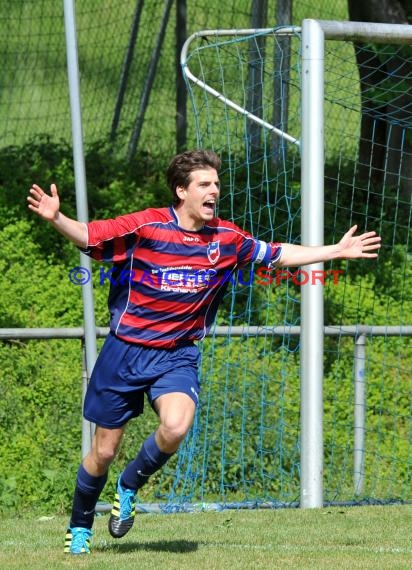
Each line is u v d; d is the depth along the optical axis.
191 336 16.59
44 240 40.09
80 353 32.09
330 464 27.72
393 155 41.38
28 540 19.06
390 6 40.75
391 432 31.39
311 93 23.14
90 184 43.38
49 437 27.67
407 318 37.34
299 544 18.34
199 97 44.91
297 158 39.03
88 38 50.53
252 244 16.89
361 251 17.27
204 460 25.80
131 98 49.12
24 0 51.41
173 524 20.88
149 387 16.41
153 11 47.97
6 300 36.31
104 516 23.05
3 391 29.33
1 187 41.91
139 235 16.12
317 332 23.22
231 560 16.53
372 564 16.38
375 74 38.66
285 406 29.23
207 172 16.11
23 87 50.38
